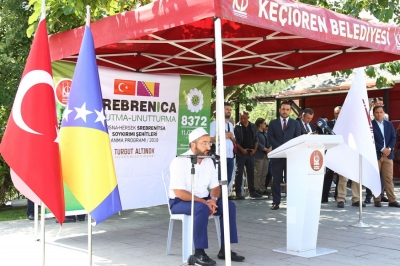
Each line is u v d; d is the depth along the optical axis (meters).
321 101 17.36
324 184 10.00
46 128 4.09
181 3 4.69
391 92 15.64
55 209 4.01
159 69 8.09
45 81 4.19
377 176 7.45
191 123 8.60
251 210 9.20
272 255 5.66
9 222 8.32
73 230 7.44
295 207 5.73
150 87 7.96
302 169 5.65
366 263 5.25
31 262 5.46
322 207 9.37
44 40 4.28
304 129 9.41
